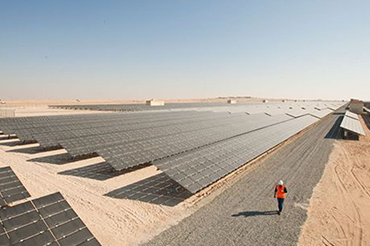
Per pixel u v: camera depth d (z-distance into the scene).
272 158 30.92
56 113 76.06
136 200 17.31
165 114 60.97
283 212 16.11
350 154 35.00
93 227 13.61
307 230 13.99
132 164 22.62
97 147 28.52
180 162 21.08
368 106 174.38
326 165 28.36
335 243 12.90
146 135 35.62
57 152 29.86
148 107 105.81
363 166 29.16
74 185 19.69
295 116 82.62
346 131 47.25
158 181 21.09
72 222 10.48
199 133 36.81
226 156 25.08
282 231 13.73
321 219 15.48
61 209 10.79
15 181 15.16
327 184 22.09
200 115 64.12
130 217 14.84
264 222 14.67
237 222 14.54
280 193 15.79
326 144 41.41
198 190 17.55
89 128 38.28
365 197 19.66
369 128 67.06
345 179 23.88
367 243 13.08
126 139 32.53
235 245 12.20
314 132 55.31
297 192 19.84
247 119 59.56
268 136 39.78
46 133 33.44
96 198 17.44
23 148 31.72
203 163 21.91
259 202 17.53
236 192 19.31
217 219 14.84
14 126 37.03
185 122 50.78
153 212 15.57
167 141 30.27
